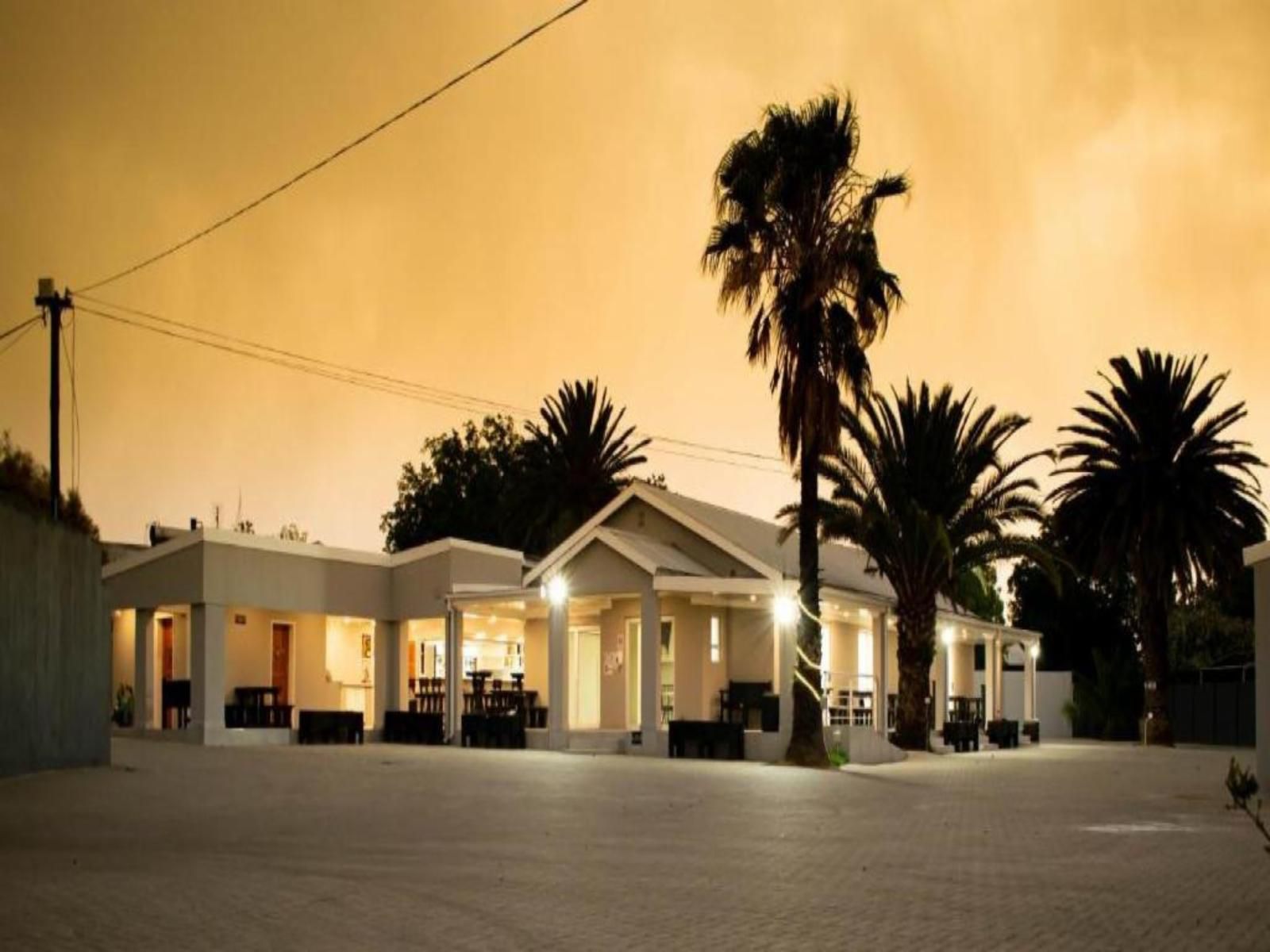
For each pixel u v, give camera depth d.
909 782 22.77
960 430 35.72
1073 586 64.75
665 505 32.69
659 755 29.05
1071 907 9.43
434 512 69.62
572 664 34.50
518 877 10.37
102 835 12.67
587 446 57.97
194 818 14.26
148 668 31.75
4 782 17.53
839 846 12.93
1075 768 29.02
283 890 9.45
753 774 23.42
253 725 32.41
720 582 29.00
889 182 26.44
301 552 33.00
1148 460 44.16
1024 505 35.94
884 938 8.15
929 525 34.06
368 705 37.69
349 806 15.84
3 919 8.24
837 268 25.95
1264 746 21.95
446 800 16.81
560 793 18.39
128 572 31.70
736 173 26.66
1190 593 45.88
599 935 8.09
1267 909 9.44
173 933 7.89
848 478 35.47
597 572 30.38
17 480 45.09
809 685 26.91
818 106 26.44
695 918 8.71
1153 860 12.23
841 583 35.97
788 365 26.78
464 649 38.09
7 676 17.94
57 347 34.03
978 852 12.66
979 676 60.22
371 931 8.05
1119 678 55.03
